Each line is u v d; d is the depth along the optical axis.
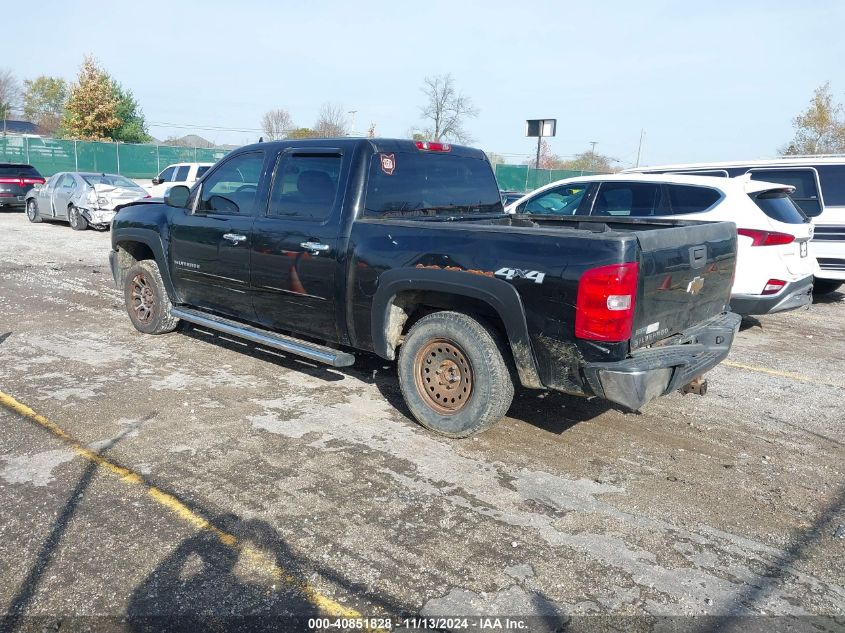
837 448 4.63
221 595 2.88
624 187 8.00
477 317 4.37
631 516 3.64
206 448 4.32
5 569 3.02
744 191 7.26
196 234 5.96
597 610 2.86
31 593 2.87
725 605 2.92
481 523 3.51
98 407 4.99
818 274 9.32
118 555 3.14
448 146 5.56
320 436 4.57
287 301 5.26
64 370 5.85
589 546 3.33
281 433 4.60
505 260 4.00
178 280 6.35
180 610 2.78
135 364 6.08
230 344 6.82
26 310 8.17
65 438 4.41
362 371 6.02
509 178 35.56
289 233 5.11
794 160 9.40
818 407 5.44
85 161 35.91
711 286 4.62
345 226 4.78
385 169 4.95
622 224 5.61
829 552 3.35
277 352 6.56
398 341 4.87
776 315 9.15
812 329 8.32
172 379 5.69
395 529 3.43
